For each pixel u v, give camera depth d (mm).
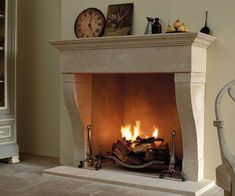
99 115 5242
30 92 6234
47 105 6094
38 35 6137
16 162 5562
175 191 4262
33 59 6191
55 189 4391
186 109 4441
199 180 4555
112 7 5070
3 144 5430
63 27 5422
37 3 6129
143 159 4828
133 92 5348
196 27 4660
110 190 4367
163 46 4445
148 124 5234
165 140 5062
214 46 4594
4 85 5488
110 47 4715
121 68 4680
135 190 4371
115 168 5023
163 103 5129
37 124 6184
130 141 4996
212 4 4578
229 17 4512
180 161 4762
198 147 4543
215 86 4598
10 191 4312
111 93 5359
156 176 4691
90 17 5176
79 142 5125
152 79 5195
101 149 5262
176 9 4742
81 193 4273
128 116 5398
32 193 4258
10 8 5512
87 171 4898
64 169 4992
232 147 4527
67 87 5012
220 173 3367
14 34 5555
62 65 5035
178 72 4398
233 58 4508
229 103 4527
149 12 4879
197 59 4438
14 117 5566
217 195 4242
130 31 4953
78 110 5027
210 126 4625
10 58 5527
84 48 4867
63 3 5418
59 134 5984
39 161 5668
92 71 4848
